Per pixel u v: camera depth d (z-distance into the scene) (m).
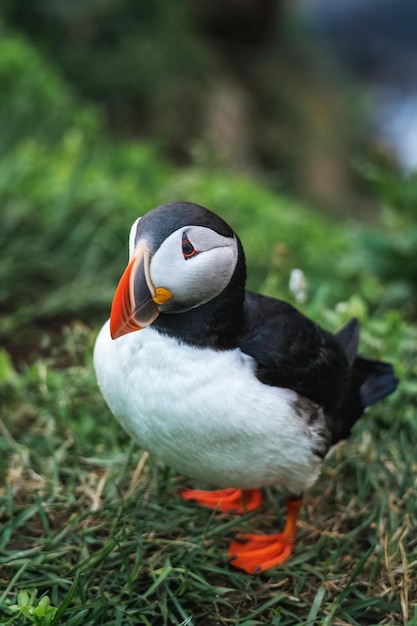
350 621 3.69
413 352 5.66
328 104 15.78
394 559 4.00
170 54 12.52
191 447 3.56
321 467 4.09
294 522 4.00
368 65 21.27
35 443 4.73
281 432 3.55
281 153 14.07
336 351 4.02
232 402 3.46
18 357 5.64
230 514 4.26
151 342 3.47
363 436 4.82
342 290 6.96
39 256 6.45
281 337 3.67
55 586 3.71
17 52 9.56
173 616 3.61
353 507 4.38
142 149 9.31
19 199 6.92
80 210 6.88
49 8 11.45
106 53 11.76
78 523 4.08
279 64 15.28
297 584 3.87
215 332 3.47
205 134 12.20
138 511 4.13
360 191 15.22
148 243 3.35
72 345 5.31
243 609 3.74
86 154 8.10
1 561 3.80
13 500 4.27
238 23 14.70
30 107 9.02
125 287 3.31
